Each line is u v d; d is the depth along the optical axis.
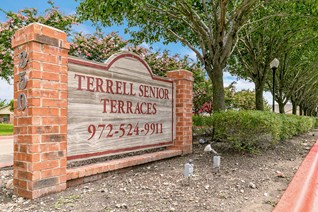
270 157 5.62
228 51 8.09
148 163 4.93
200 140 7.25
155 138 5.41
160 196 3.11
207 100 21.03
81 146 3.80
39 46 3.19
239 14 7.74
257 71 12.28
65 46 3.51
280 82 17.56
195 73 15.92
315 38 11.27
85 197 3.09
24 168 3.13
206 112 22.89
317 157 5.71
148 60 14.01
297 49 14.30
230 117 5.79
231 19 7.59
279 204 2.91
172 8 8.34
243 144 5.88
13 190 3.28
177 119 6.02
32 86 3.10
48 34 3.28
